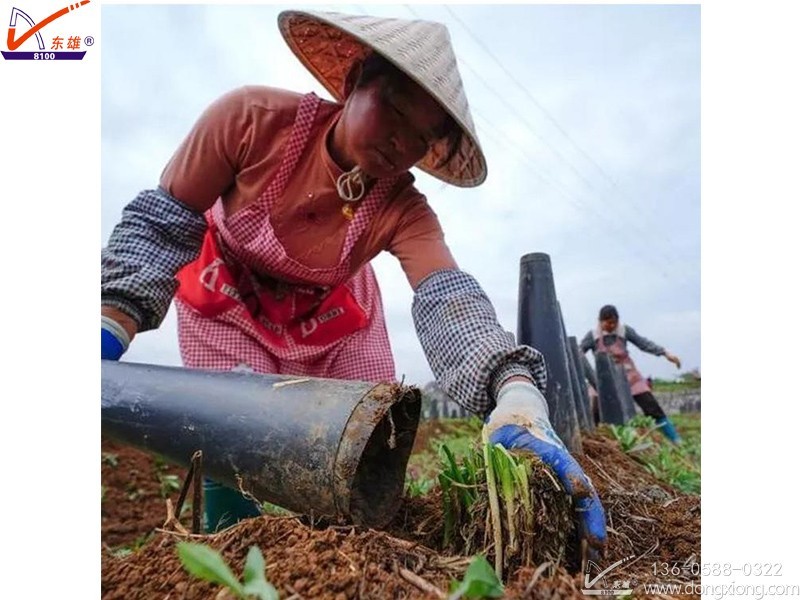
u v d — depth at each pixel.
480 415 1.61
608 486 2.10
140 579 1.10
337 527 1.17
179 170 1.90
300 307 2.20
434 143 1.81
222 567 0.86
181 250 1.90
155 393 1.49
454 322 1.66
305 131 1.88
